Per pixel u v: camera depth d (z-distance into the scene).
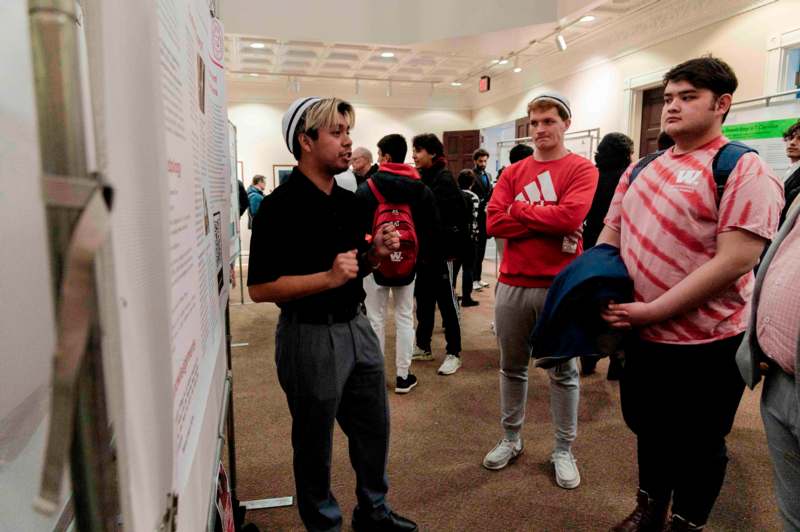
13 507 0.41
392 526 1.61
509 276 1.92
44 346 0.46
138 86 0.35
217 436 0.97
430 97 10.66
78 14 0.38
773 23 4.51
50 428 0.26
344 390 1.51
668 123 1.34
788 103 3.67
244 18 5.38
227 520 1.06
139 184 0.34
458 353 3.27
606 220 1.62
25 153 0.43
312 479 1.45
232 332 4.26
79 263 0.25
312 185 1.38
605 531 1.71
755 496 1.87
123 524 0.29
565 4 5.23
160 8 0.46
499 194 1.98
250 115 9.67
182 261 0.56
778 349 1.04
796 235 1.05
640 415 1.47
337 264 1.26
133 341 0.31
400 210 2.54
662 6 5.68
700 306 1.31
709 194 1.27
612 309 1.39
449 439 2.36
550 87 8.04
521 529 1.73
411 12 5.76
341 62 8.20
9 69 0.41
